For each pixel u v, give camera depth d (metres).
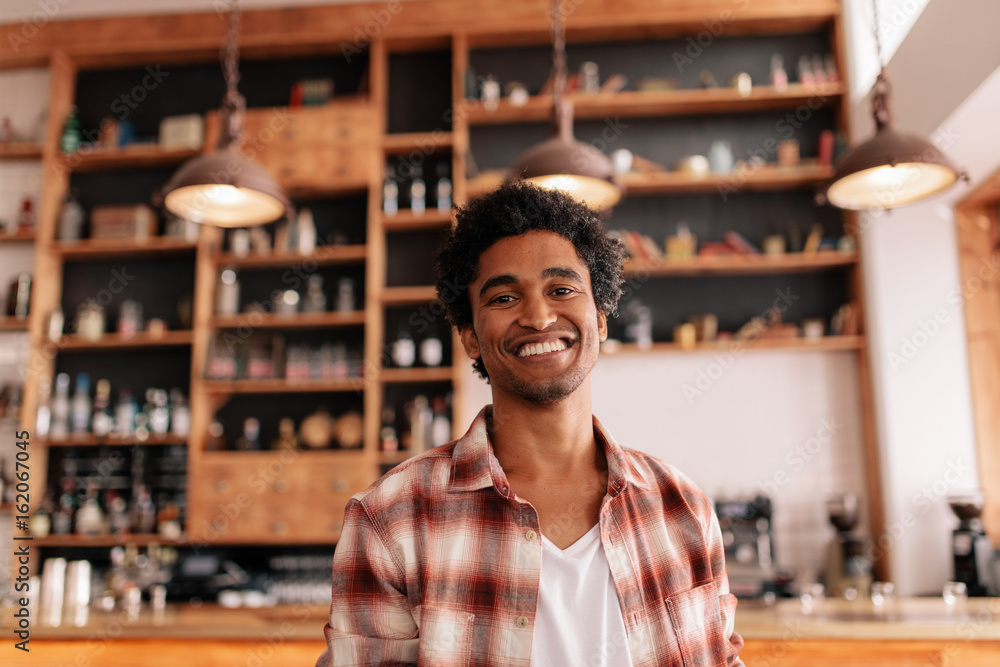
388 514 1.02
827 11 4.41
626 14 4.51
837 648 2.41
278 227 4.62
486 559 1.01
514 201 1.10
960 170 2.63
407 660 0.98
